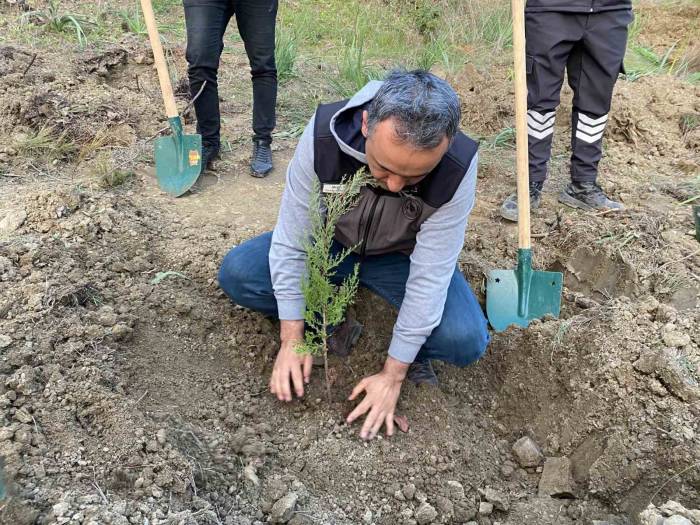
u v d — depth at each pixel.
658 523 1.76
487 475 2.23
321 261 2.00
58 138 3.66
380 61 5.48
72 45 4.81
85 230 2.85
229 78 4.95
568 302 2.87
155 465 1.85
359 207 2.09
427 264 2.05
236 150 3.93
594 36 3.13
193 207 3.28
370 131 1.69
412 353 2.12
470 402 2.52
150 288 2.60
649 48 6.12
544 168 3.40
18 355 2.12
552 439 2.32
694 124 4.29
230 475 1.99
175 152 3.37
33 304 2.35
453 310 2.24
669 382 2.18
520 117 2.68
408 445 2.23
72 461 1.83
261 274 2.31
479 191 3.71
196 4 3.24
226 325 2.56
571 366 2.43
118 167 3.51
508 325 2.72
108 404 2.02
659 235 3.12
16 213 2.86
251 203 3.37
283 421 2.29
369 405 2.17
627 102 4.36
